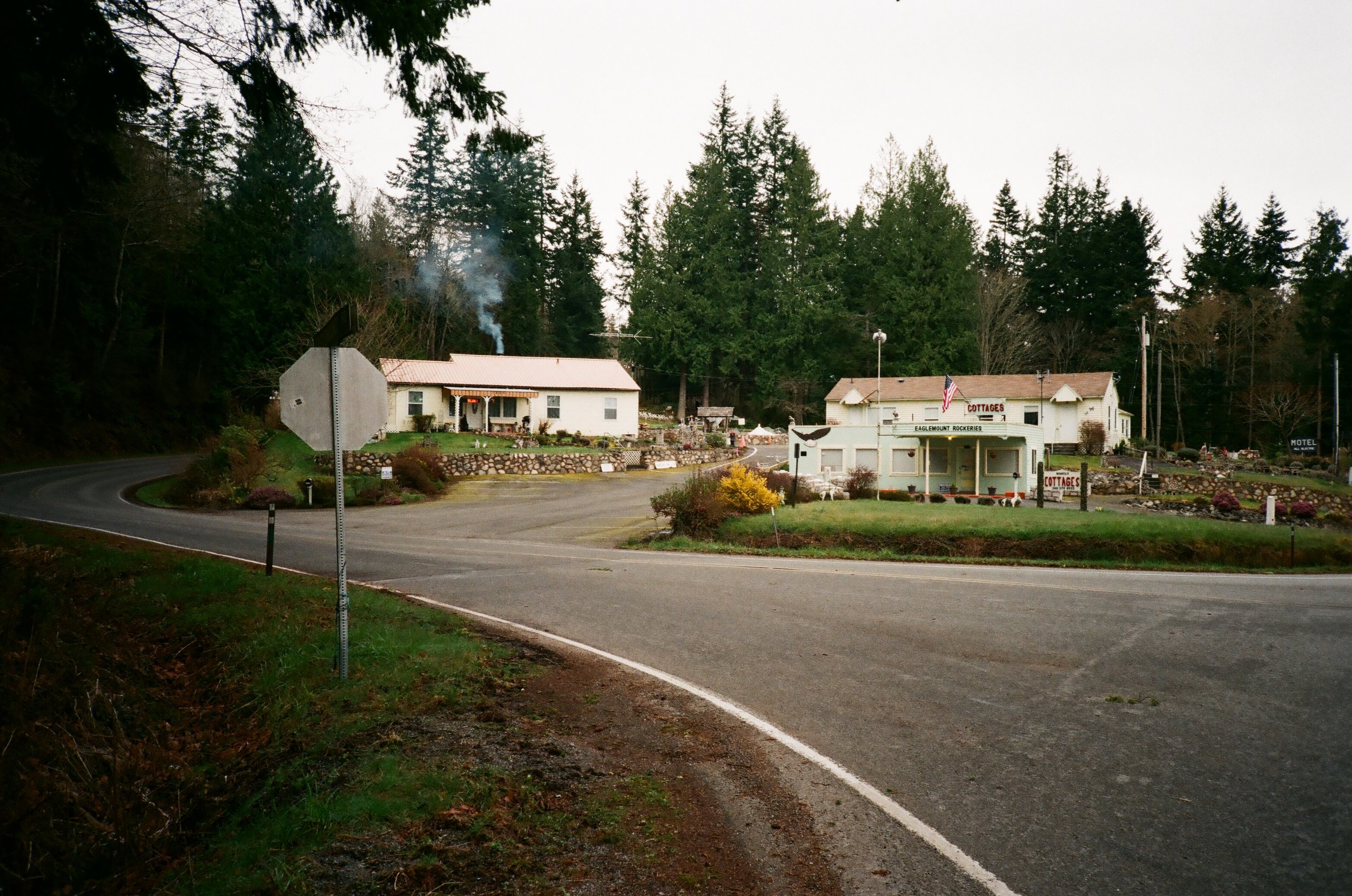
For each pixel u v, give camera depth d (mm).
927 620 9617
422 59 9781
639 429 53844
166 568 10797
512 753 5125
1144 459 42625
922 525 20859
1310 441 47906
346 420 6586
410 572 13914
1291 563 18891
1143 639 8570
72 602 7824
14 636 5941
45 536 12297
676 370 72188
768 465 45000
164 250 44844
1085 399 49531
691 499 22250
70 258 42781
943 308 62719
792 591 11781
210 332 53625
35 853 3939
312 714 5672
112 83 7875
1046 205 80875
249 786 4754
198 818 4586
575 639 8703
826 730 5879
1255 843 4129
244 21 8766
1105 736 5719
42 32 7371
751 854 4039
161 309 51188
